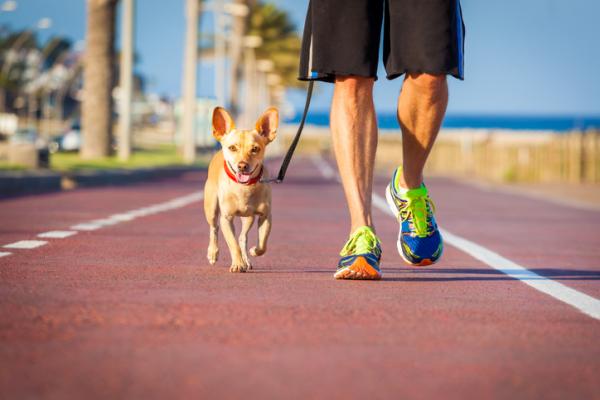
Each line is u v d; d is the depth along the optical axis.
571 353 3.88
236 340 3.93
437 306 5.08
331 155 107.00
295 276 6.39
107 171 24.88
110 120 33.34
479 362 3.65
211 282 5.93
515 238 11.16
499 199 22.59
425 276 6.64
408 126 6.05
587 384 3.34
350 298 5.28
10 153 24.27
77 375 3.26
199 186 23.70
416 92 5.88
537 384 3.32
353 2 5.78
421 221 6.33
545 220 15.11
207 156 57.91
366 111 6.06
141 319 4.39
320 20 5.84
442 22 5.66
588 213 17.61
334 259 7.83
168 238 9.52
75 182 22.22
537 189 30.56
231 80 71.25
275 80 97.25
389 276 6.53
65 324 4.21
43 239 8.95
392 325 4.41
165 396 3.00
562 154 38.84
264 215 6.83
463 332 4.29
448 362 3.63
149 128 147.88
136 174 27.45
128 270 6.55
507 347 3.97
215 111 6.81
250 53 79.75
